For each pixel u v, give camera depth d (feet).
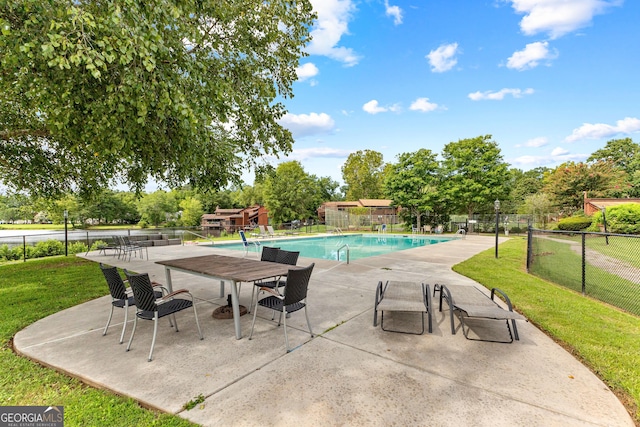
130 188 24.97
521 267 26.89
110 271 11.17
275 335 11.44
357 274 23.09
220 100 12.76
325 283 20.15
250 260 15.24
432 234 73.92
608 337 10.95
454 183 77.82
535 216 76.38
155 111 11.23
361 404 7.06
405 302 12.12
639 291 18.20
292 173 130.21
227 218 131.34
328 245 56.24
